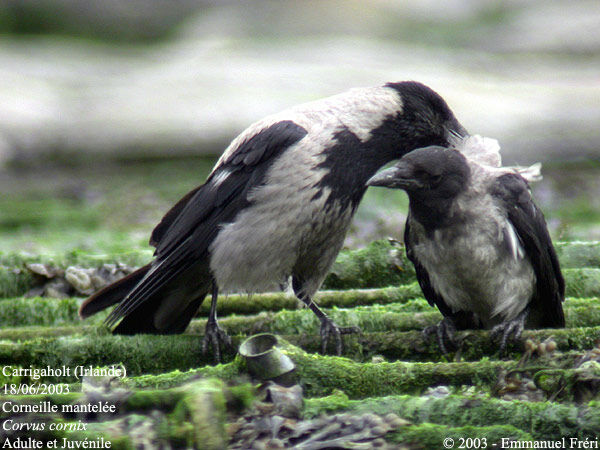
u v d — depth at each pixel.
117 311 9.59
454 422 6.61
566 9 49.34
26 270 11.77
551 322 9.77
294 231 9.78
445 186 8.92
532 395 7.29
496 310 9.20
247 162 9.74
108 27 52.09
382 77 36.47
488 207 9.00
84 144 32.03
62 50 47.12
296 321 9.91
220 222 9.93
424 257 9.43
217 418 6.38
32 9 51.09
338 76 36.31
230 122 32.25
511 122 31.66
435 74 38.44
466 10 51.09
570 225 15.66
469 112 32.41
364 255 11.67
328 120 9.95
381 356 9.12
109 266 11.86
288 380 7.57
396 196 20.02
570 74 40.94
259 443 6.38
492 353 8.99
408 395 7.38
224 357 9.23
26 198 25.86
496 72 41.53
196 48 44.62
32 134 32.06
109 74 40.53
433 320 9.67
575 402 7.05
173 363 9.09
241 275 9.95
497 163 10.02
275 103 33.16
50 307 10.93
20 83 36.50
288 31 48.25
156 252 10.20
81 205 24.02
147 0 52.59
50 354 8.92
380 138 10.14
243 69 37.62
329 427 6.50
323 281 10.78
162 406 6.73
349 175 9.95
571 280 10.91
